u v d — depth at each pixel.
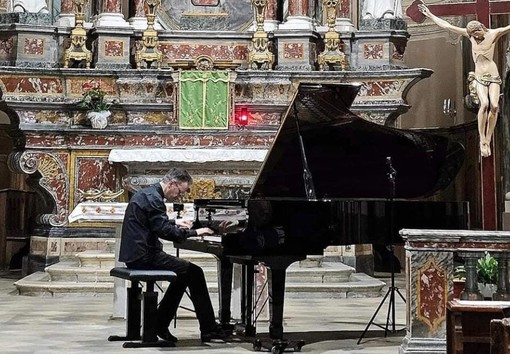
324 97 7.97
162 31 15.41
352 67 15.43
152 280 7.68
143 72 14.77
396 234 7.91
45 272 13.74
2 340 8.19
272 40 15.52
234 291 9.55
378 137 8.82
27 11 15.23
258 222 7.45
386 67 15.23
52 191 14.45
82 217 9.59
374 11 15.55
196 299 8.15
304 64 15.23
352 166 9.07
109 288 12.23
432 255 6.95
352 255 14.27
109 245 14.17
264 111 15.04
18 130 14.89
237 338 8.35
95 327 9.14
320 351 7.66
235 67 15.49
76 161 14.52
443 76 17.75
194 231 7.84
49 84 14.82
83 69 14.74
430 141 8.93
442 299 6.93
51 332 8.76
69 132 14.40
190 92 14.57
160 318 8.03
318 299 12.09
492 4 8.99
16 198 17.28
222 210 7.92
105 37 15.17
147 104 14.84
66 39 15.38
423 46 18.05
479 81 8.76
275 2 15.91
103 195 13.20
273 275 7.55
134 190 13.72
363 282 12.70
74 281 12.53
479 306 6.12
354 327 9.34
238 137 14.52
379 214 7.87
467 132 16.89
